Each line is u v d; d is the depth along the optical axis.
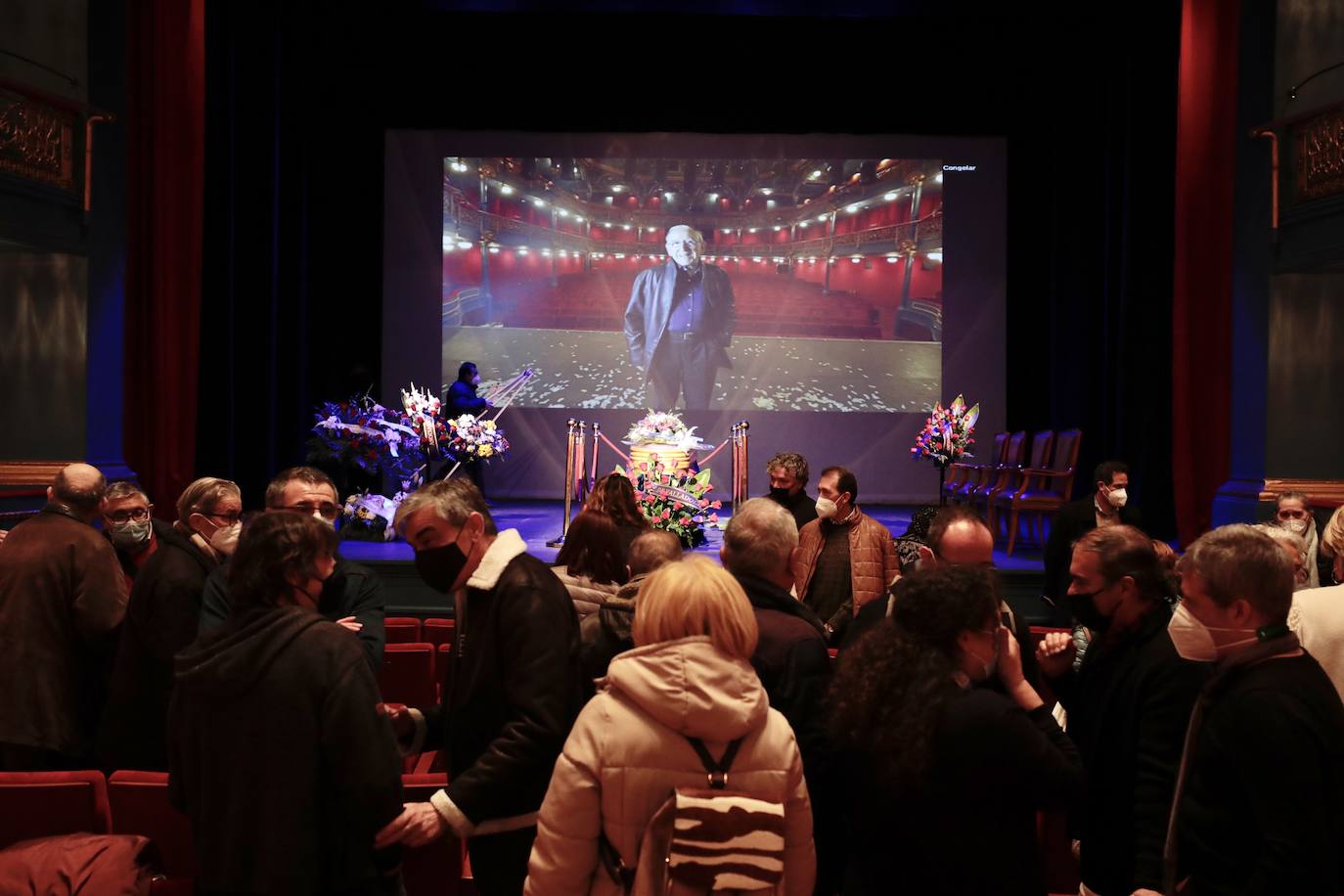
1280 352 7.69
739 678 1.75
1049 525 10.73
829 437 13.45
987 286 12.88
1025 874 1.83
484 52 12.06
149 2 8.33
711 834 1.65
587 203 13.28
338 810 2.00
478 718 2.27
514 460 13.41
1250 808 1.78
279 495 3.12
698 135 13.12
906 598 1.95
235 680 1.95
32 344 7.42
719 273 13.41
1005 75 12.09
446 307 13.02
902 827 1.83
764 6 11.05
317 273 12.12
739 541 2.64
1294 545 3.62
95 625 3.42
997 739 1.80
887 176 13.14
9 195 6.68
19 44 7.01
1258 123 7.79
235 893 1.93
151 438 8.50
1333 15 7.45
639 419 13.40
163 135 8.59
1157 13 10.12
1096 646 2.37
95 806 2.41
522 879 2.25
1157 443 10.26
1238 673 1.86
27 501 6.90
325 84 11.95
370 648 3.02
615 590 3.04
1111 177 10.88
